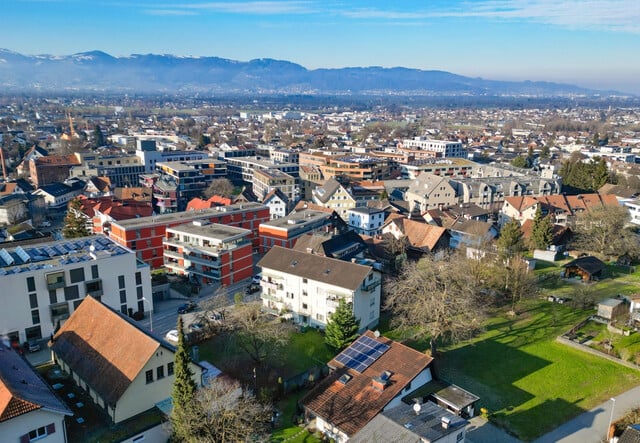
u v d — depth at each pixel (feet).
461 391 178.09
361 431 149.79
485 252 302.04
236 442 147.33
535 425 177.17
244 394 165.78
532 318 272.31
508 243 333.62
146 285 268.41
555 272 347.15
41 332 234.17
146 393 168.45
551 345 240.32
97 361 176.96
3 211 443.32
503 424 177.06
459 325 219.61
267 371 207.72
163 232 342.23
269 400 182.50
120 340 177.47
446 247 355.36
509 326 262.26
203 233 318.24
